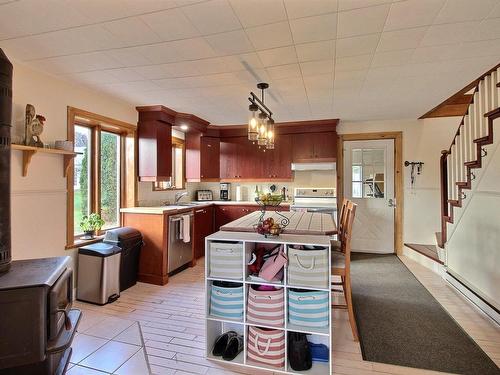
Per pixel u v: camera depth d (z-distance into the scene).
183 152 5.34
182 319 2.66
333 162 4.91
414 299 3.09
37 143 2.63
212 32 2.04
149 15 1.83
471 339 2.30
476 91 2.90
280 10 1.77
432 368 1.96
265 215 3.22
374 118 4.81
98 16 1.85
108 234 3.36
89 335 2.38
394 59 2.49
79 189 3.42
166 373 1.93
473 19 1.89
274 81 3.02
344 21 1.90
